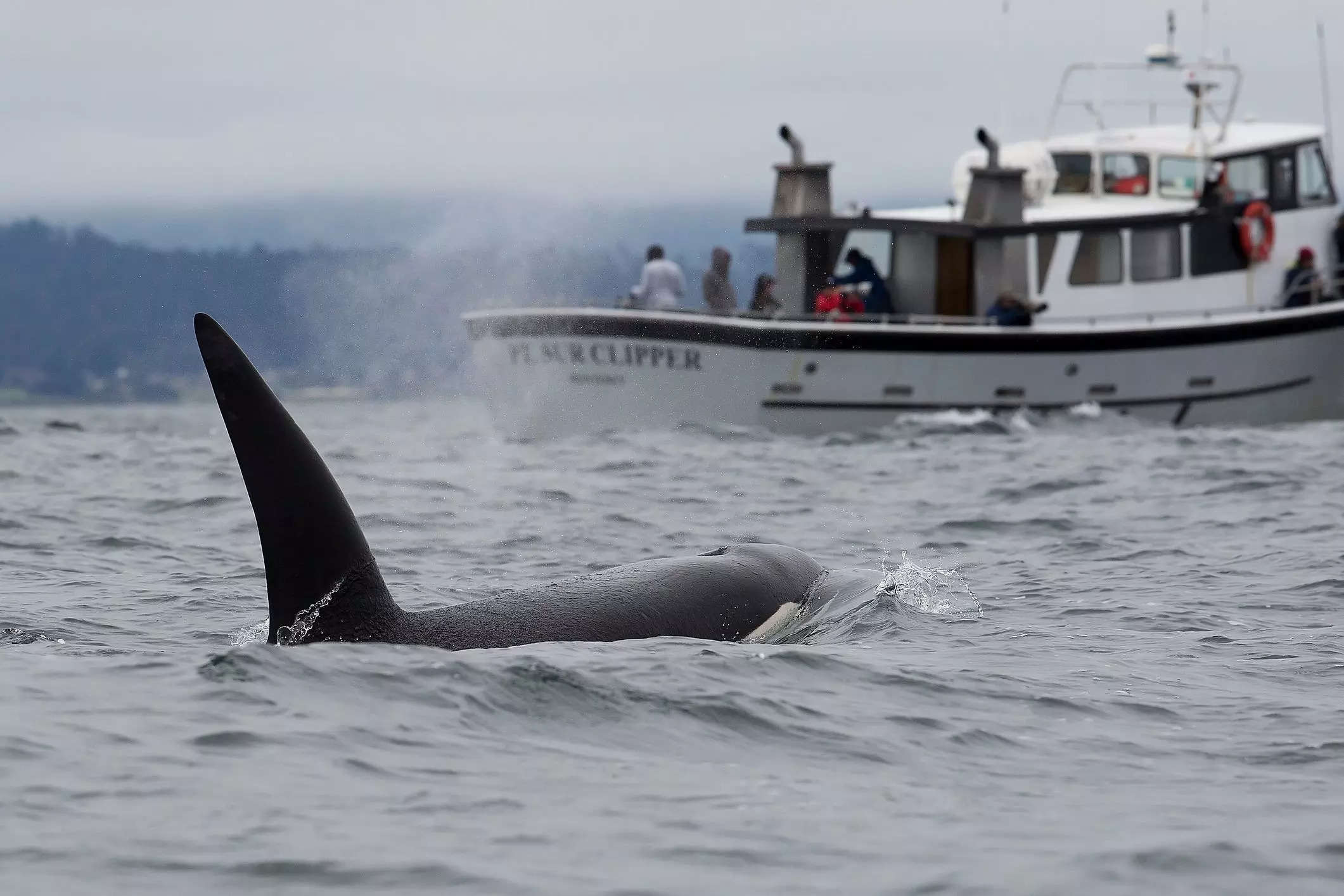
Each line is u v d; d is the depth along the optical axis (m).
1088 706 26.78
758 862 17.83
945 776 22.08
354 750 21.61
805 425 94.56
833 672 28.27
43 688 24.22
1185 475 70.31
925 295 99.19
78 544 49.00
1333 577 42.16
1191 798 21.05
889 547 50.97
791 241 102.12
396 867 17.38
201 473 71.69
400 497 63.50
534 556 47.88
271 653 25.75
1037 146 101.81
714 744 23.25
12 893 16.44
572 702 24.64
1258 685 28.84
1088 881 17.33
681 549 50.00
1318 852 18.39
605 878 17.23
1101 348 95.38
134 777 20.11
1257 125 107.50
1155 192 102.31
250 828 18.42
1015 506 61.69
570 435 96.62
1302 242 102.25
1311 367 100.19
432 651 26.70
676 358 93.81
